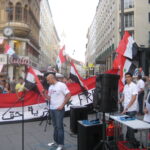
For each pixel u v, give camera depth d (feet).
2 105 35.45
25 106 36.32
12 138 27.09
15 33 130.72
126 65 29.94
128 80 23.94
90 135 19.89
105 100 19.02
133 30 131.64
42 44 226.17
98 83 19.61
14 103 35.94
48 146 23.99
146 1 130.82
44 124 34.60
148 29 130.00
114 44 143.02
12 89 56.03
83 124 20.35
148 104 21.42
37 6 185.98
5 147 23.76
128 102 23.76
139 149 19.15
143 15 130.41
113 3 150.71
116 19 138.72
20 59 119.03
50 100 22.71
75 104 39.60
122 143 20.56
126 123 18.33
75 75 38.22
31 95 36.58
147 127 17.06
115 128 21.54
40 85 29.35
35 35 178.09
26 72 32.40
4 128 32.37
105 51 187.73
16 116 35.91
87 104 40.11
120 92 29.19
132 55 29.84
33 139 26.66
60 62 45.52
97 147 19.49
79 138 20.66
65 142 25.55
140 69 37.96
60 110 22.29
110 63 160.66
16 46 133.49
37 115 36.78
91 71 192.95
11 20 131.64
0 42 99.96
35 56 181.37
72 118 28.91
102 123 20.58
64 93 22.22
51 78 22.52
